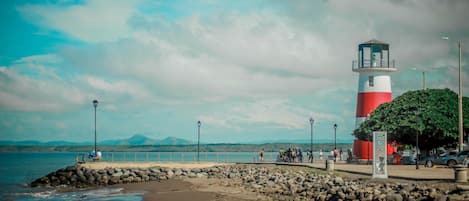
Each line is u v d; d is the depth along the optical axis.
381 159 42.09
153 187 55.41
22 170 105.56
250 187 48.25
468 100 67.69
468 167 55.03
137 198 47.03
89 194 53.00
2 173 95.19
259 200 39.47
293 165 64.12
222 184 52.78
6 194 55.53
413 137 64.81
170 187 53.66
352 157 75.19
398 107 66.69
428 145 66.12
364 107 75.12
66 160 170.62
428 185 34.25
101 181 63.62
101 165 69.19
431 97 66.19
